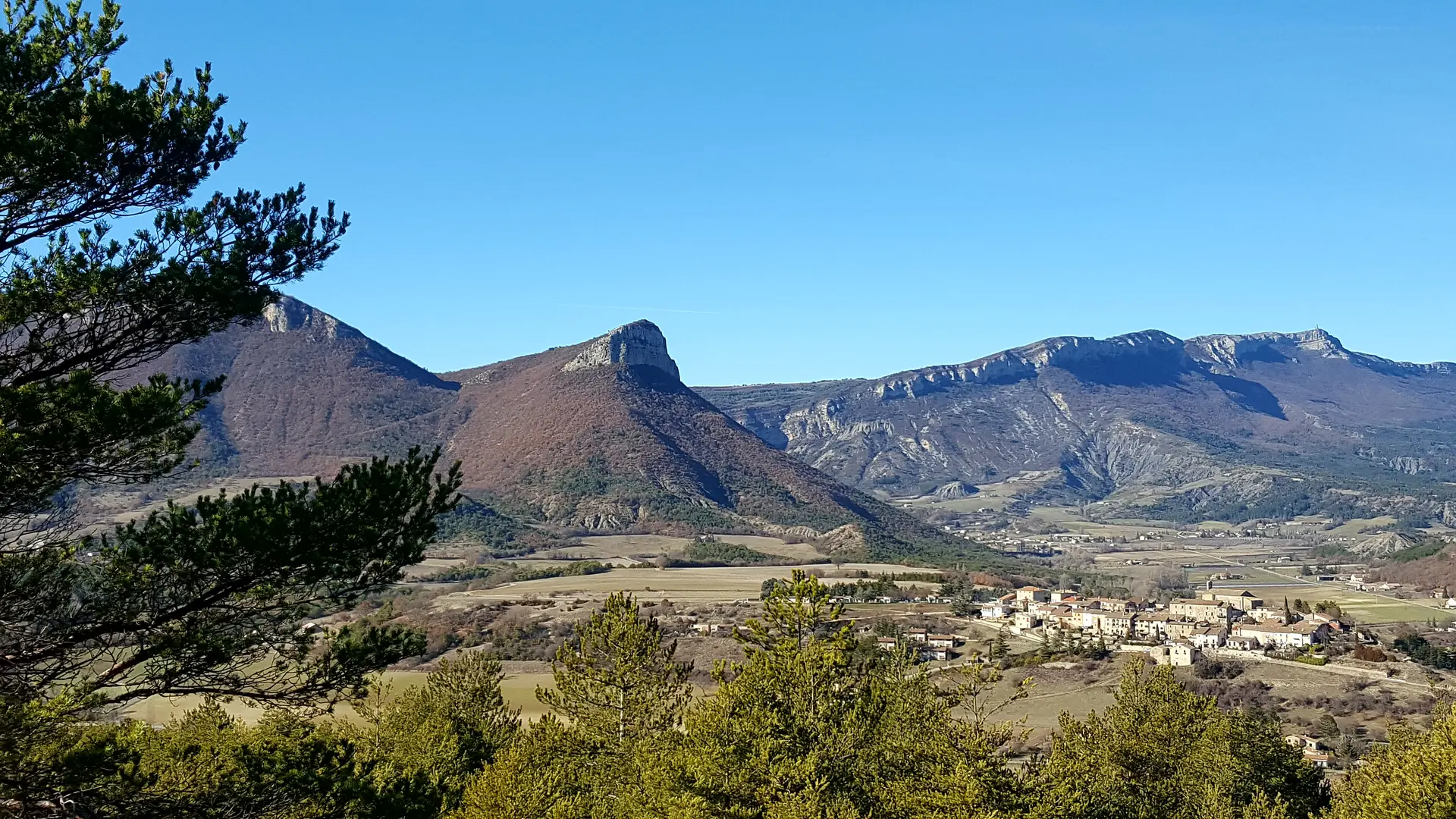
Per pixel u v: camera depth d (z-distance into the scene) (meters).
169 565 14.46
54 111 15.03
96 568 14.83
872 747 33.34
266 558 14.40
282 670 15.70
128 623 14.58
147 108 15.81
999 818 29.17
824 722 31.73
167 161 16.56
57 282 14.87
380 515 15.06
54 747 15.28
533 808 30.98
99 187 16.14
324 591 15.26
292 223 17.38
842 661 32.38
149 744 17.84
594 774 37.50
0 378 15.19
